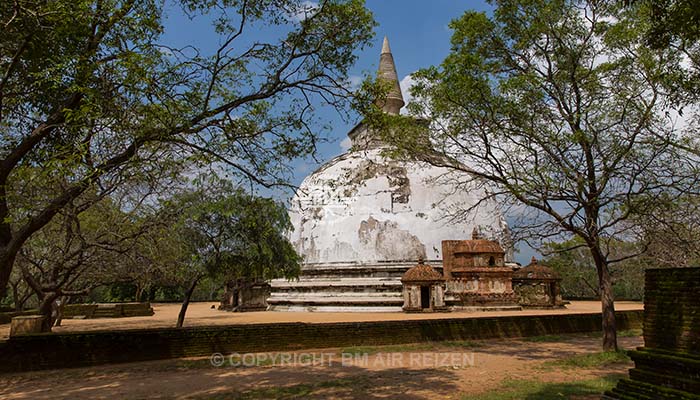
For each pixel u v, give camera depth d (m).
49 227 19.84
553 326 22.33
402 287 31.67
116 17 10.70
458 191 34.75
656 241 15.80
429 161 18.03
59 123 10.91
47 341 14.15
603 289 16.16
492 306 32.06
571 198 15.16
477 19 16.89
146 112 10.01
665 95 14.19
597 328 23.56
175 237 20.50
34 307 50.66
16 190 11.74
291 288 35.69
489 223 34.56
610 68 15.38
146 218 17.42
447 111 16.62
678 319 7.35
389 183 34.81
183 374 13.23
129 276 21.48
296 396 10.41
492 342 19.81
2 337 23.64
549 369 13.48
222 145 11.47
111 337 15.05
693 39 9.43
